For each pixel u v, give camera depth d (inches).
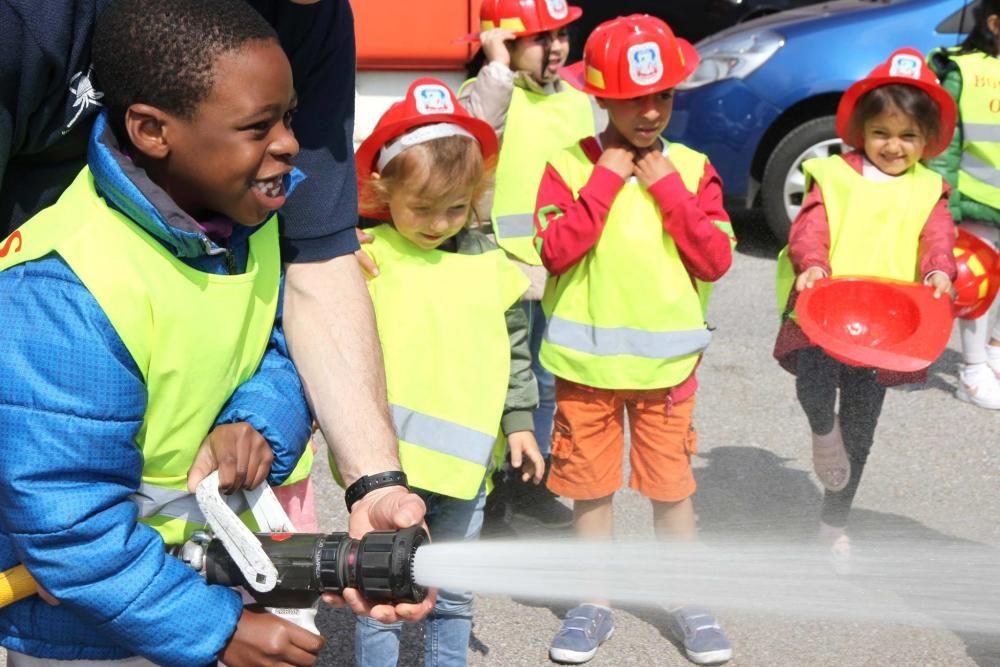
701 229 132.4
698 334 135.0
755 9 342.0
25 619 72.2
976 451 185.9
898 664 129.9
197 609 66.4
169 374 68.5
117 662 73.3
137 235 66.9
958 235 173.9
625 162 134.1
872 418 149.6
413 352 120.6
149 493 72.1
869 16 271.4
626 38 131.3
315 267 81.8
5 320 64.6
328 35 80.7
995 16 190.2
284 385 77.4
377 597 66.7
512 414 131.0
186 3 64.6
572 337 136.7
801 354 149.4
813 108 274.1
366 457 76.7
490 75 171.2
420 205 118.9
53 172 75.3
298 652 67.7
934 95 151.4
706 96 278.4
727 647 132.2
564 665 133.6
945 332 135.2
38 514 63.4
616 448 139.4
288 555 67.3
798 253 149.3
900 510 164.7
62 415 63.6
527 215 171.5
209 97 64.2
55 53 67.7
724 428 193.9
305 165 80.4
